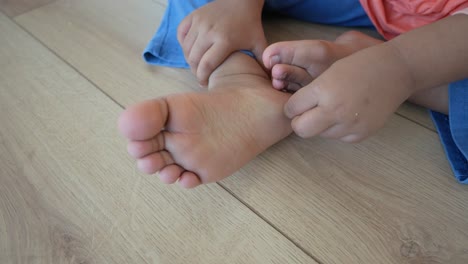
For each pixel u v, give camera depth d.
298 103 0.40
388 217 0.40
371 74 0.39
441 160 0.44
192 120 0.39
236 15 0.48
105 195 0.42
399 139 0.45
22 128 0.47
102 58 0.54
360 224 0.40
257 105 0.42
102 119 0.48
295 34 0.57
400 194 0.42
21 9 0.63
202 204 0.42
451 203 0.41
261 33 0.48
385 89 0.39
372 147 0.45
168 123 0.38
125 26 0.59
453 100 0.42
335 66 0.39
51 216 0.41
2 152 0.46
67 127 0.47
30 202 0.42
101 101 0.49
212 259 0.39
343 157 0.44
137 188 0.43
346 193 0.42
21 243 0.40
